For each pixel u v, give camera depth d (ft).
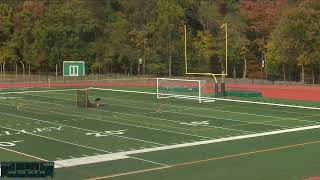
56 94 223.92
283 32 288.92
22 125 132.36
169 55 369.09
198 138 112.16
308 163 85.20
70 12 397.80
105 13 419.95
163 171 79.77
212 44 350.43
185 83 271.49
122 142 107.34
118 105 179.73
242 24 349.20
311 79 311.88
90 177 75.92
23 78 339.57
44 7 411.75
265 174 77.15
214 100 196.03
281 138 111.75
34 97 209.97
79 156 92.58
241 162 86.17
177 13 373.40
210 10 372.99
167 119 143.95
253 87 266.36
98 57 390.83
